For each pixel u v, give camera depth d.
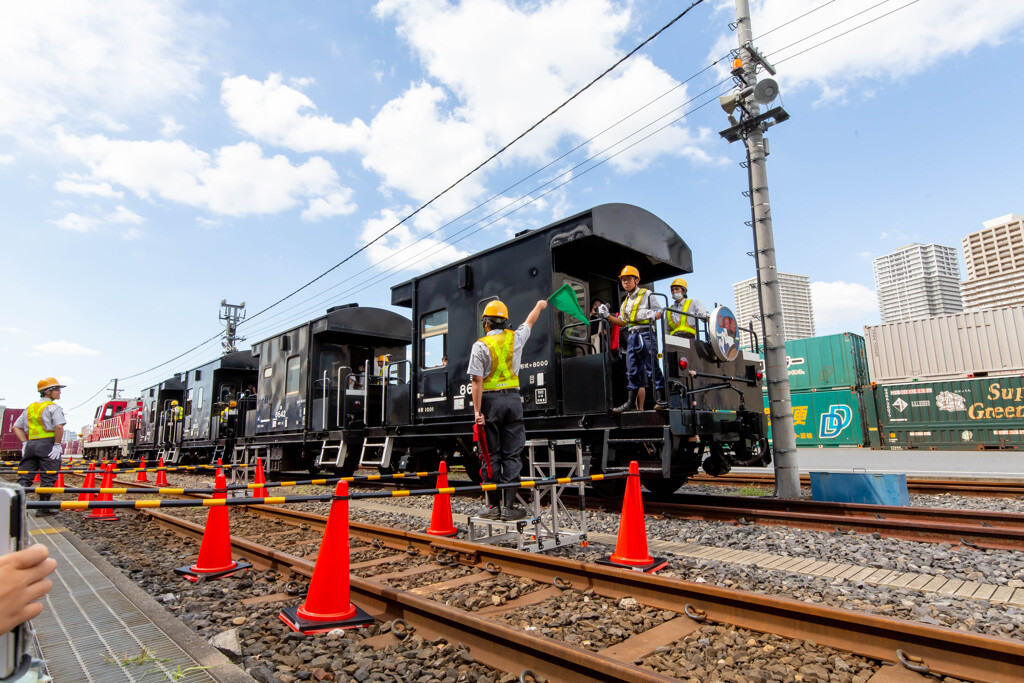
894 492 7.44
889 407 19.27
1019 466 12.67
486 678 2.71
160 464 19.23
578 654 2.54
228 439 16.20
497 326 5.72
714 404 7.59
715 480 12.21
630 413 6.89
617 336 8.02
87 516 8.62
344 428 11.50
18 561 1.19
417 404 9.67
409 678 2.71
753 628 3.14
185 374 20.50
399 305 10.67
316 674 2.74
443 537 5.71
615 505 7.70
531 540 5.54
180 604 4.04
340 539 3.56
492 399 5.63
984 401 17.45
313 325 12.89
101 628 3.05
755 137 9.38
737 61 9.48
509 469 5.59
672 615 3.40
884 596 3.79
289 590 4.15
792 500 7.56
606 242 7.46
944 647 2.58
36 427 9.83
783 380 8.82
